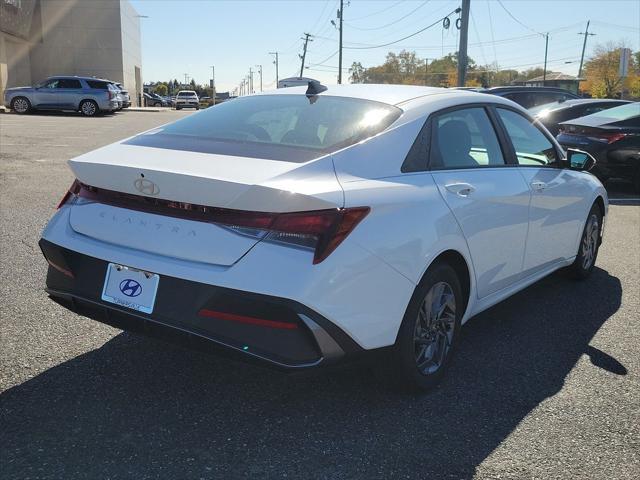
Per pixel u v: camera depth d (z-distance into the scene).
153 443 2.76
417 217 3.05
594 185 5.24
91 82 29.50
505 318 4.55
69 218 3.15
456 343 3.54
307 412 3.09
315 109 3.50
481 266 3.64
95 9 47.47
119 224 2.94
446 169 3.47
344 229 2.68
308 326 2.60
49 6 46.56
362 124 3.25
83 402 3.08
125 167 2.85
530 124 4.55
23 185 9.13
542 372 3.65
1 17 35.62
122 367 3.47
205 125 3.54
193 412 3.04
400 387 3.22
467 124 3.80
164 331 2.79
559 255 4.80
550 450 2.83
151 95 67.62
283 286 2.56
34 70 47.03
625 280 5.58
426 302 3.24
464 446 2.84
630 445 2.89
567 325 4.43
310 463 2.67
